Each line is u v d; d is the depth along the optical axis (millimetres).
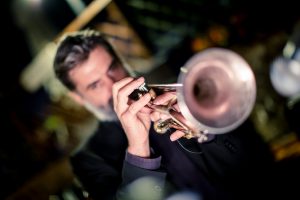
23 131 5449
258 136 2371
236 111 1673
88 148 2514
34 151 5309
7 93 5660
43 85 5680
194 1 5715
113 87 1765
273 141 4086
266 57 4965
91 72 2533
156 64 5227
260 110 4551
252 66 4992
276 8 5125
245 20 5344
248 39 5246
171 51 5469
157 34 5785
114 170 2379
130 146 1905
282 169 3082
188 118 1619
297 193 2736
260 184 2273
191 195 2096
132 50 5586
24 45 5625
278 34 5004
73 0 5387
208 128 1630
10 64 5629
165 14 5848
